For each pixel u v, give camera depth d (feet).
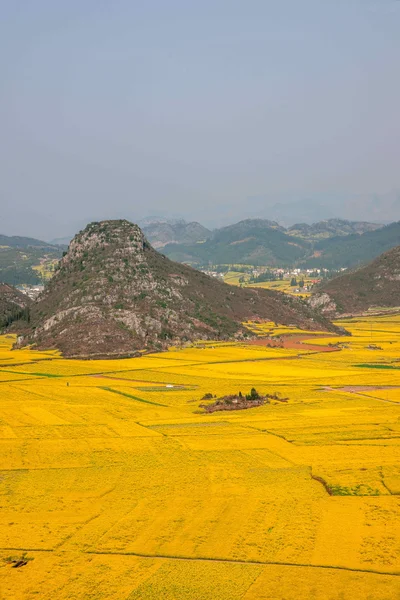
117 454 447.42
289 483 374.84
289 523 314.55
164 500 351.25
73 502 351.46
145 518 325.42
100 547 292.20
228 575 263.08
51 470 412.16
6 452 456.04
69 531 311.06
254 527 310.65
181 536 301.63
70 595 249.75
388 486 363.97
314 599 243.40
